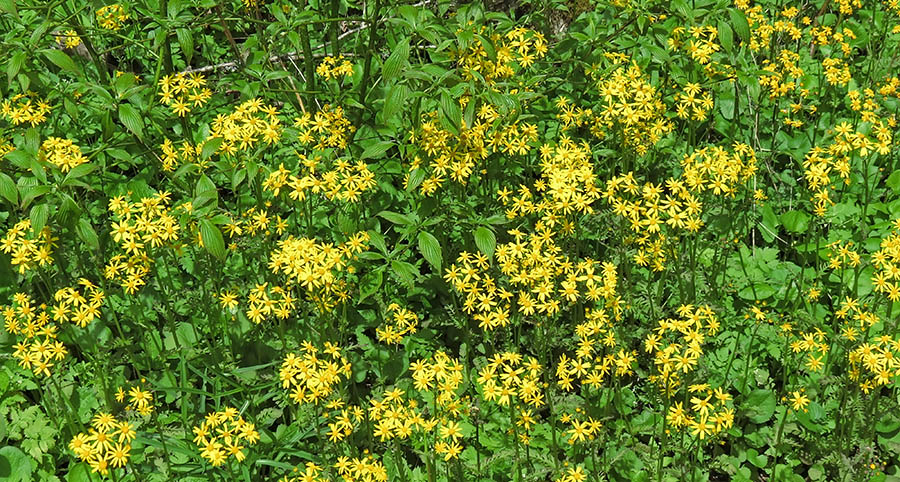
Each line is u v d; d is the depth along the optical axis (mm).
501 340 1898
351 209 1933
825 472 1790
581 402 1782
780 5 2334
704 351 1905
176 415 1795
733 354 1833
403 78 1819
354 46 2227
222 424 1747
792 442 1767
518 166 2021
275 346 1852
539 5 2223
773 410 1818
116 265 1775
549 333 1769
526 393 1633
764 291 1959
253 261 1951
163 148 1860
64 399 1725
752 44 2158
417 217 1816
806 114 2264
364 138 2043
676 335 1862
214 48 2344
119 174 2084
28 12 2076
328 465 1666
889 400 1766
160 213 1726
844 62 2326
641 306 1888
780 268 2010
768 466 1817
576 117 2006
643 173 2080
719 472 1824
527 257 1736
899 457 1803
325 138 1882
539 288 1712
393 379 1872
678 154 2066
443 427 1657
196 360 1851
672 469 1741
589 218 1857
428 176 1847
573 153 1824
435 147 1819
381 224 1998
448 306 1866
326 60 2018
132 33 2207
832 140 2162
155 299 1913
